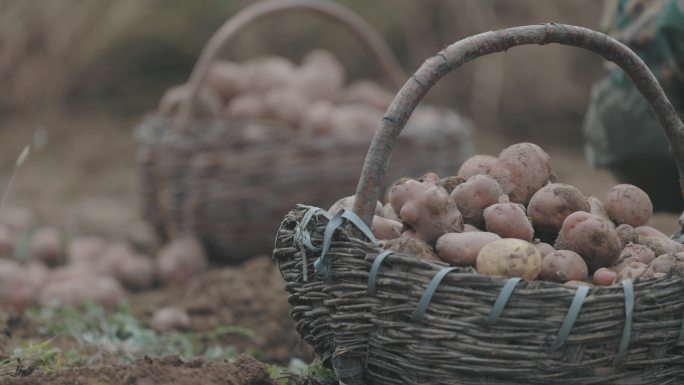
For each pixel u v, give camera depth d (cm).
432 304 235
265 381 279
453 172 576
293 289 266
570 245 260
